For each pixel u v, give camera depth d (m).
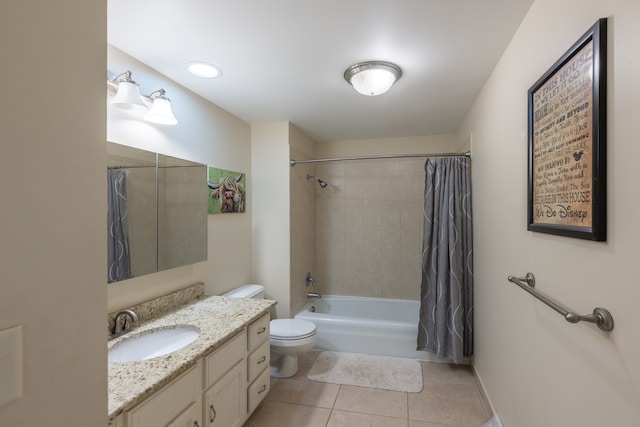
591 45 0.90
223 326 1.70
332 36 1.56
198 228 2.20
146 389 1.11
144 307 1.77
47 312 0.54
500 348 1.85
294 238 3.10
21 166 0.50
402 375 2.61
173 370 1.24
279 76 2.00
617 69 0.81
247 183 2.98
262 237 3.02
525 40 1.42
